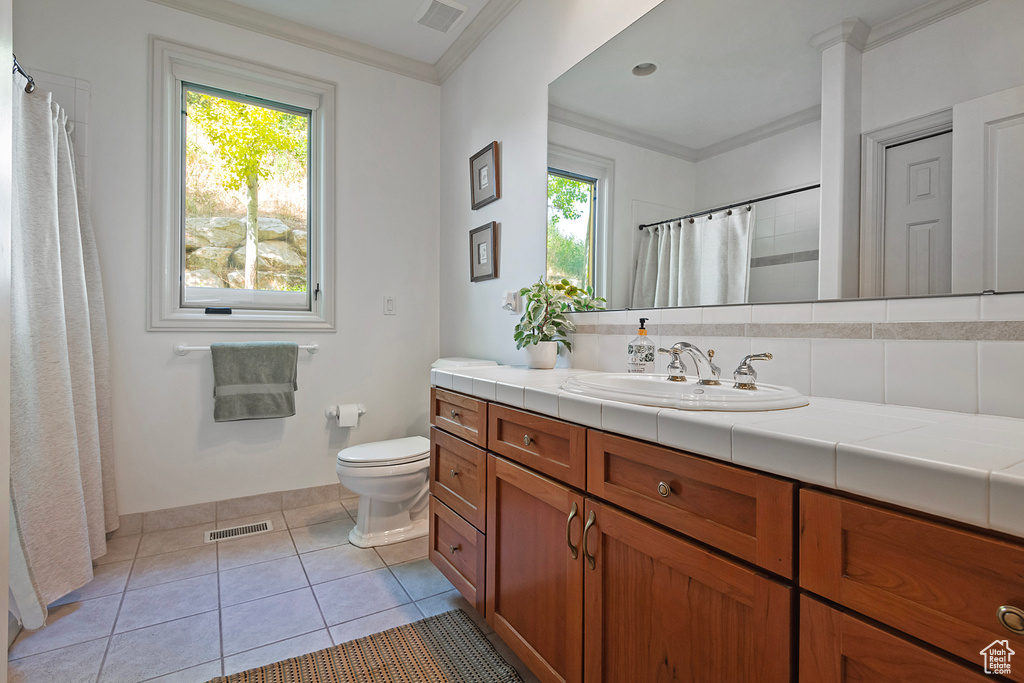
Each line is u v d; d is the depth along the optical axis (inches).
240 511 100.0
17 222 62.8
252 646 59.6
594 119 73.8
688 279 60.6
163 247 93.0
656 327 64.8
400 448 91.4
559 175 80.4
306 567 79.6
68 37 85.0
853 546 25.6
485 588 58.8
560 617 46.5
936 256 40.3
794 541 28.1
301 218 109.3
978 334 38.1
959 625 21.6
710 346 58.1
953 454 23.7
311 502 107.0
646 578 37.7
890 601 24.0
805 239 48.9
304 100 107.0
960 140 38.6
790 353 50.3
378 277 114.3
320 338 107.7
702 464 33.2
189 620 64.8
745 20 54.5
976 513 21.0
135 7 90.5
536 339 75.9
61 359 69.8
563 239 79.7
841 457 25.7
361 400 112.3
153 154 91.8
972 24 38.0
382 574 77.5
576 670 44.1
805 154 48.9
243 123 103.7
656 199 64.6
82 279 79.0
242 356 96.0
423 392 120.4
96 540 79.4
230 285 102.3
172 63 94.9
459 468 65.8
